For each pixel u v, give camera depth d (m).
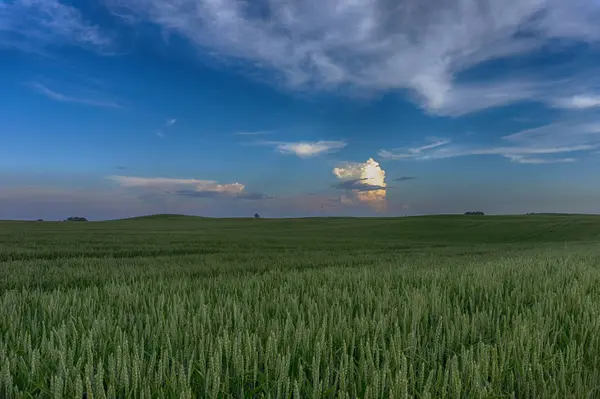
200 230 73.94
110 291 7.05
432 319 4.67
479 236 62.25
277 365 2.82
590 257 17.58
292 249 32.53
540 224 70.38
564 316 4.96
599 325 4.12
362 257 22.16
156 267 14.67
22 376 2.91
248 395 2.70
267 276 9.69
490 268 10.83
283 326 4.18
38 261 17.48
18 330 4.20
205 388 2.62
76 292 6.70
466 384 2.74
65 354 3.03
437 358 3.46
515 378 3.11
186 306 5.62
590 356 3.50
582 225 66.81
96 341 3.55
